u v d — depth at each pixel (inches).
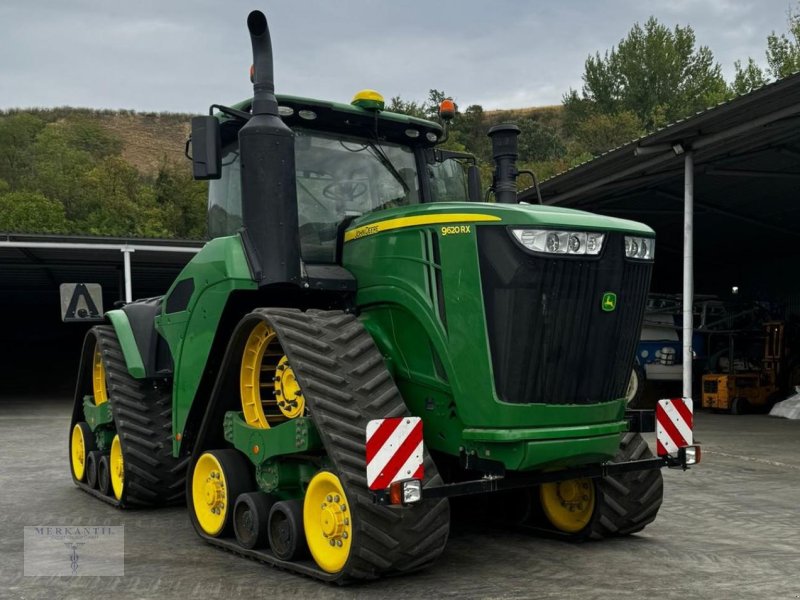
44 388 921.5
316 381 159.8
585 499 194.9
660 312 584.1
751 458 340.5
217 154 182.2
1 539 205.6
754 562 178.4
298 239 180.1
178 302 214.2
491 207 161.8
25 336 1382.9
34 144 2711.6
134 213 1994.3
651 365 576.1
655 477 198.2
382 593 154.8
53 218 1886.1
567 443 160.1
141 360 240.5
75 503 253.4
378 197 202.2
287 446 171.0
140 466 234.5
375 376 165.6
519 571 170.2
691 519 223.8
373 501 151.4
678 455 188.1
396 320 178.2
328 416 156.5
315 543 165.8
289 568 169.5
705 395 575.5
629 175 502.3
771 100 367.9
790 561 179.3
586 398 165.5
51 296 1182.3
